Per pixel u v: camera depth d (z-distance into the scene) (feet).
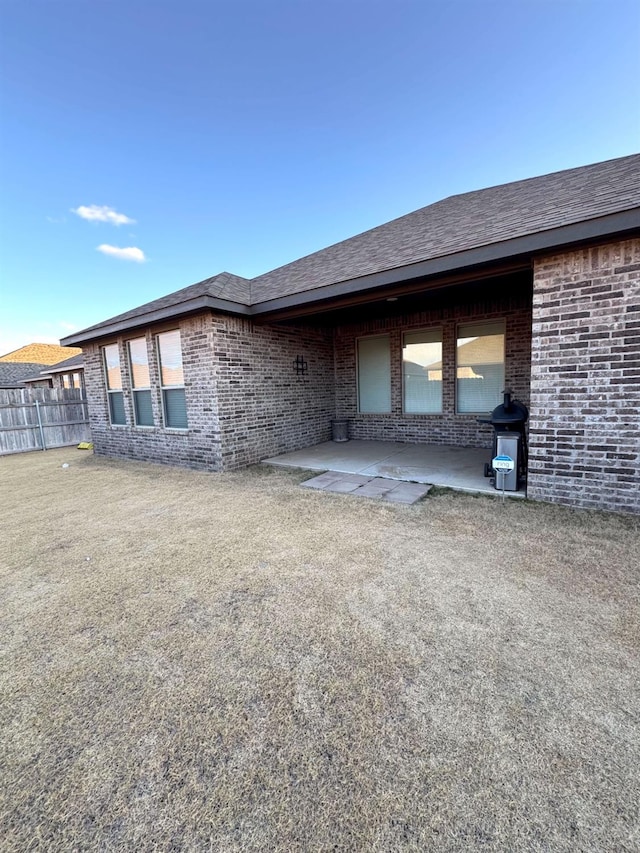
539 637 7.22
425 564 10.20
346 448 26.96
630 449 12.77
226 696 6.10
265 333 24.40
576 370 13.34
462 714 5.59
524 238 13.02
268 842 4.06
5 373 76.23
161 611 8.58
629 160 19.53
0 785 4.82
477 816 4.23
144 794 4.63
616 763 4.79
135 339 26.03
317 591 9.11
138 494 18.30
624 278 12.23
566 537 11.50
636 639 7.09
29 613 8.70
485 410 25.05
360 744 5.17
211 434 21.99
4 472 25.34
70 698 6.19
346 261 22.15
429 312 26.12
